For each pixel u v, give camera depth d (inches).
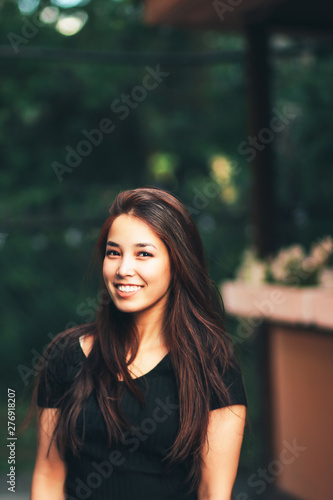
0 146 338.3
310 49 237.0
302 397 148.6
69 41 335.0
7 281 320.5
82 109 349.1
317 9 169.6
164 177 362.3
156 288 63.5
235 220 317.1
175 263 64.3
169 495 62.6
